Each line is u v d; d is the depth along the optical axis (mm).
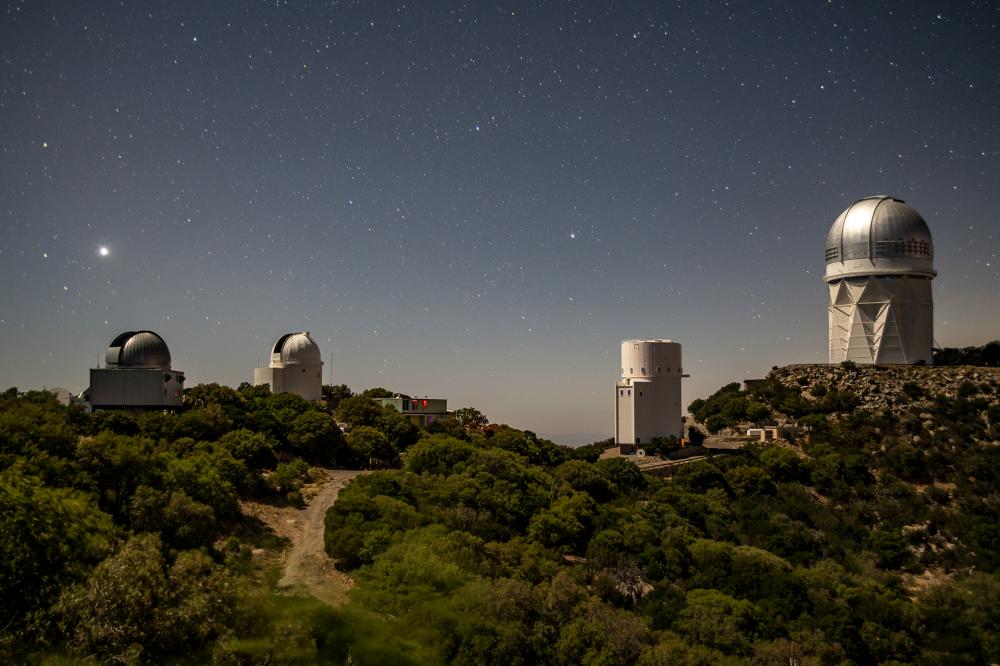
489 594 48281
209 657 36500
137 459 56656
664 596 61000
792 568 71125
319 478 79625
